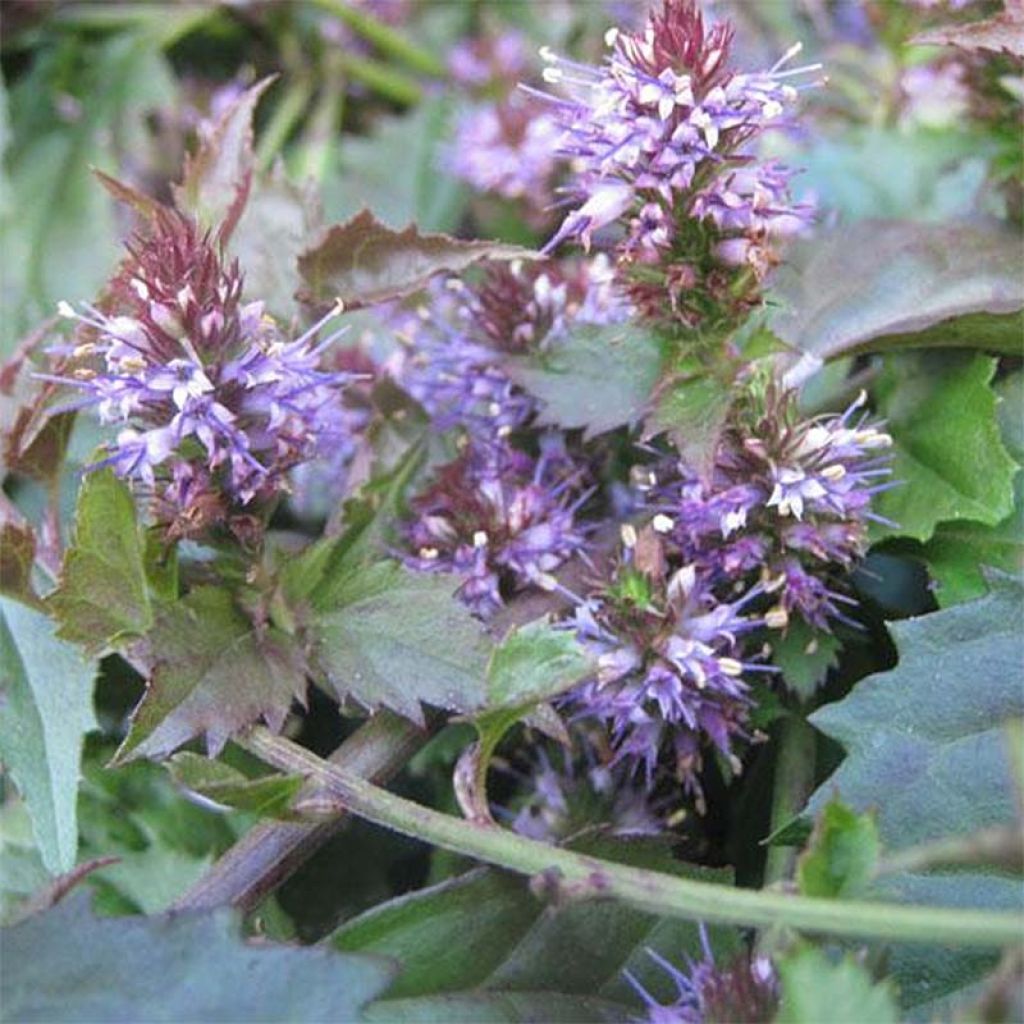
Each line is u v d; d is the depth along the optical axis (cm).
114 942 19
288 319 25
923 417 24
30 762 23
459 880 21
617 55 22
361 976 19
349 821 24
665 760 23
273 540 24
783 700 23
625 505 24
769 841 21
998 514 23
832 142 30
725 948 21
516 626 22
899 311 24
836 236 25
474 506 23
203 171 25
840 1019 17
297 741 25
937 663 22
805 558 22
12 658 23
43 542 24
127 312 22
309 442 22
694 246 22
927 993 20
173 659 21
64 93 36
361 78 37
